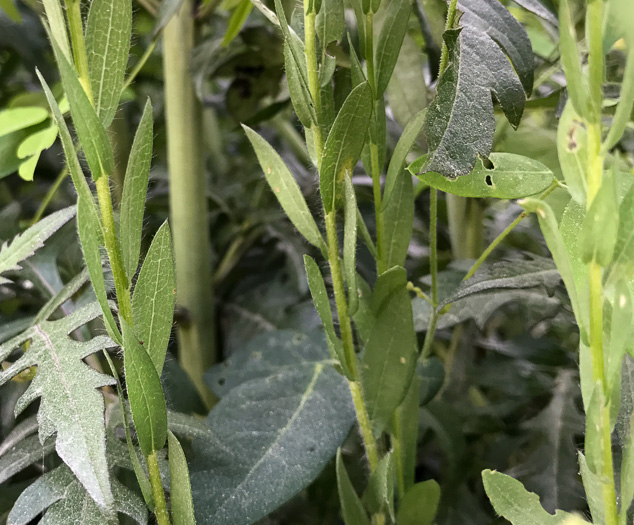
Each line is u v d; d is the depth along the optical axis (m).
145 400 0.36
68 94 0.33
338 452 0.42
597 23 0.31
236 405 0.49
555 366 0.62
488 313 0.51
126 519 0.43
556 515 0.35
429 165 0.36
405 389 0.42
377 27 0.49
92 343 0.40
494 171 0.38
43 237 0.47
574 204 0.35
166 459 0.43
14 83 0.84
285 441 0.46
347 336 0.41
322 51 0.40
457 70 0.37
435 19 0.48
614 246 0.32
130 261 0.36
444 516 0.55
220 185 0.88
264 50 0.63
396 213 0.43
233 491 0.43
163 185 0.87
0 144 0.52
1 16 0.75
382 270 0.44
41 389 0.38
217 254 0.89
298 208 0.40
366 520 0.42
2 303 0.60
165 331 0.38
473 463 0.58
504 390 0.62
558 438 0.55
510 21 0.40
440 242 0.74
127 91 0.73
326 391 0.49
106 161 0.35
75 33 0.35
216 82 0.97
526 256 0.49
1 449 0.43
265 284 0.82
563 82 0.55
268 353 0.57
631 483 0.33
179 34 0.62
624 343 0.32
